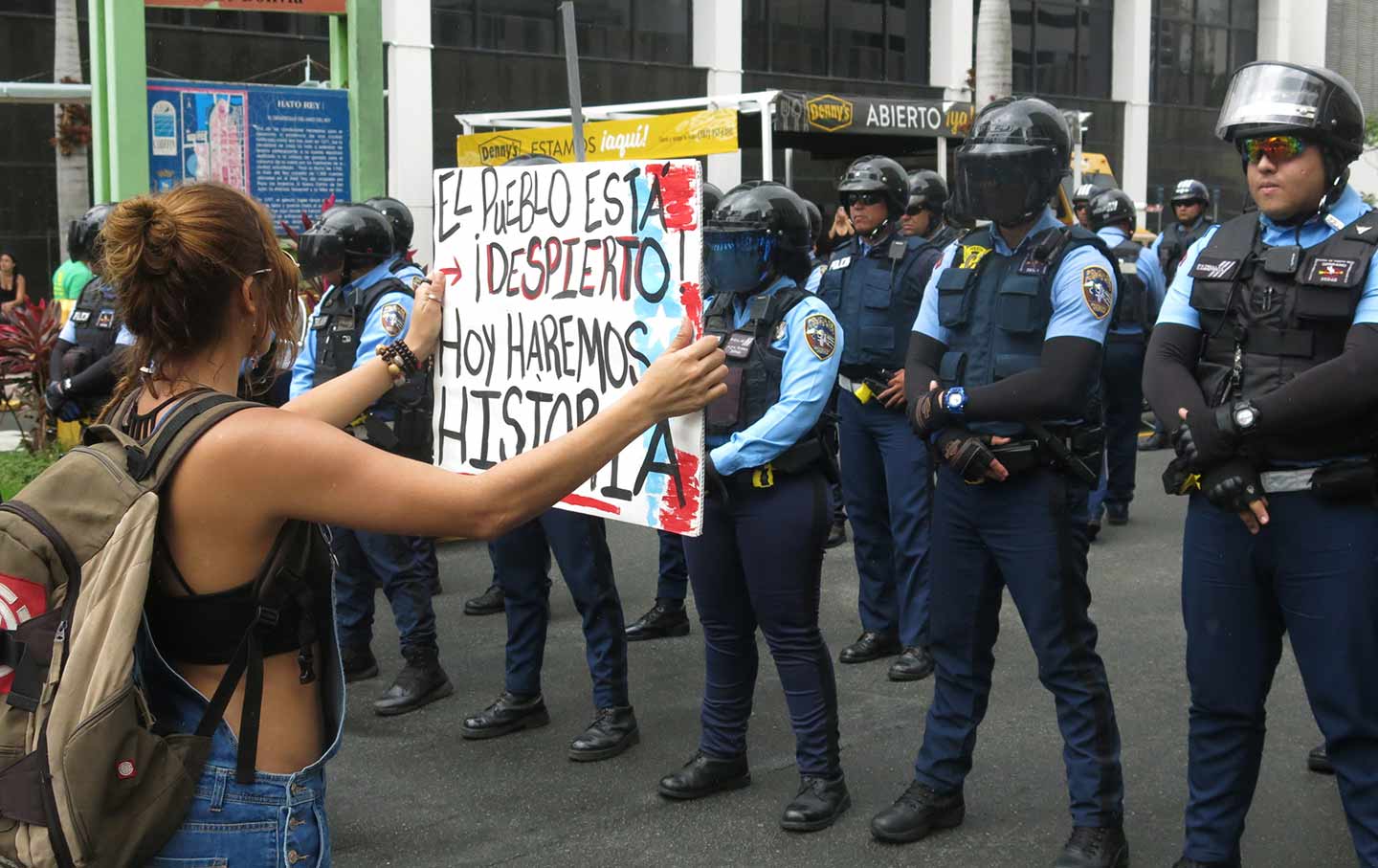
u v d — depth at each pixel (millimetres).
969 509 3545
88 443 1862
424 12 17984
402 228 5926
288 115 8312
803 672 3811
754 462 3627
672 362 1957
